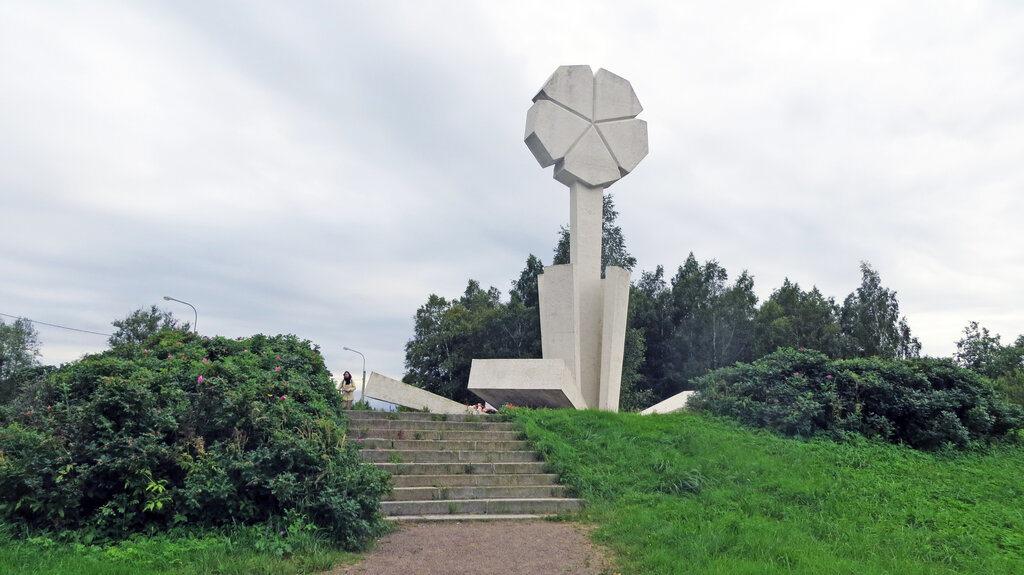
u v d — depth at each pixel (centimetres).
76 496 635
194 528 655
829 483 889
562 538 730
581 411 1281
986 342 3581
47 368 1209
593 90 1698
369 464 781
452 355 3422
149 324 3700
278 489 671
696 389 1400
